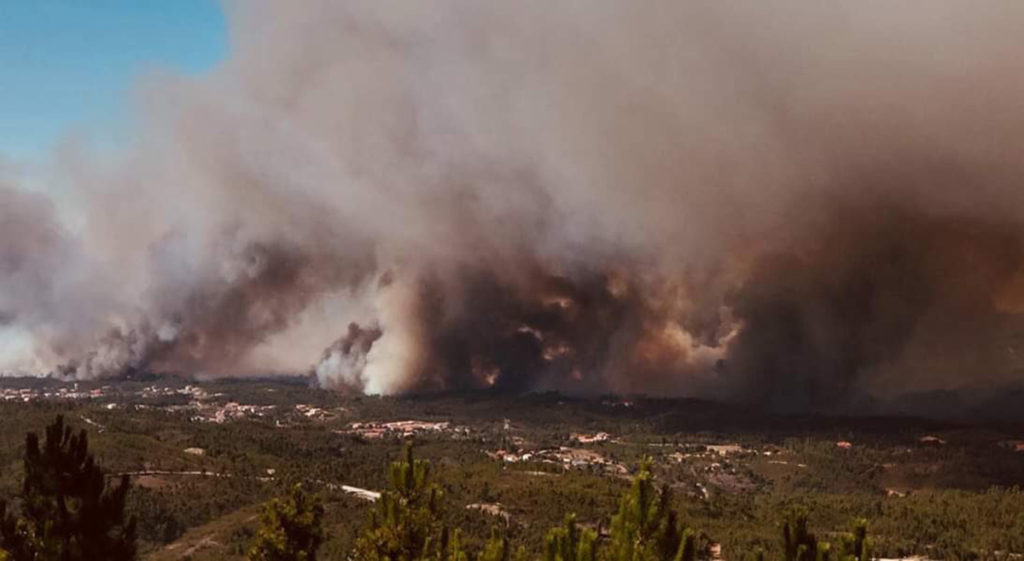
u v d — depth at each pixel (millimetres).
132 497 136500
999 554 148000
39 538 34875
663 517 34500
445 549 49500
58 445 35844
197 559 119875
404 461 52062
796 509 39469
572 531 36656
